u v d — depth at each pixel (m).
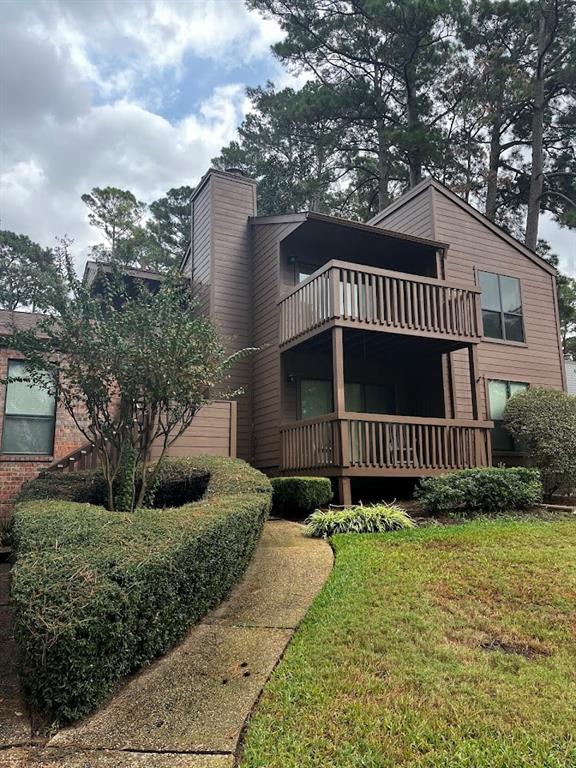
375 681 3.29
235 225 12.89
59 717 2.85
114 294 6.16
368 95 21.50
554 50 21.75
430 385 12.55
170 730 2.85
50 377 5.99
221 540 4.43
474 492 8.66
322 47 21.81
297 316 10.74
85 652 2.90
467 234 13.36
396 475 9.41
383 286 10.56
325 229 11.25
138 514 4.46
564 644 3.91
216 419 9.38
